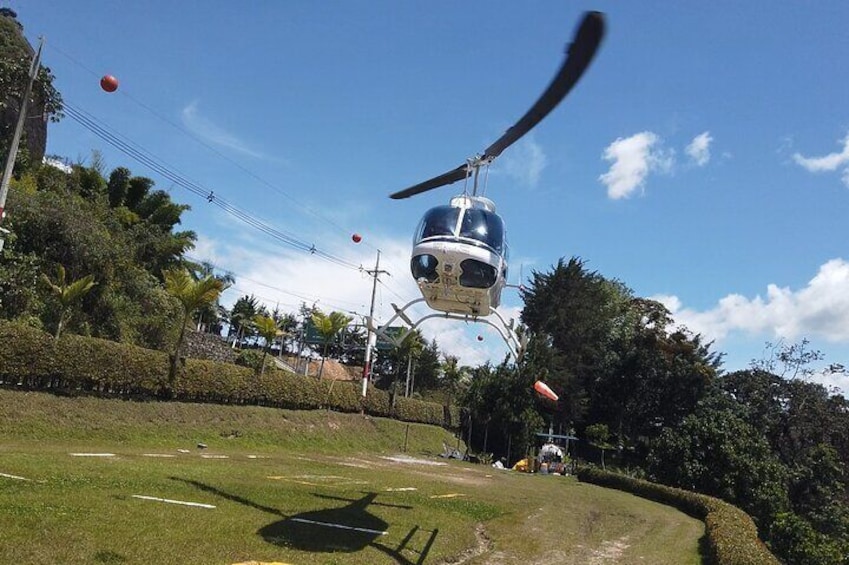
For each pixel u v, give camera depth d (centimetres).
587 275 5909
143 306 2891
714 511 1695
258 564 686
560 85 457
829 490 3634
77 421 1862
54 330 2247
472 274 964
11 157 1627
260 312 6400
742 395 5175
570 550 1132
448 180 1046
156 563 627
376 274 3944
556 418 5134
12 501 772
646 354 5356
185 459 1650
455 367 5681
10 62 1969
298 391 3175
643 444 5209
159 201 3575
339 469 1953
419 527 1076
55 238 2405
